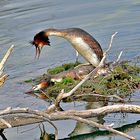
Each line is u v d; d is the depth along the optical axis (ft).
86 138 41.11
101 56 51.39
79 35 51.57
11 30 67.00
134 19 66.44
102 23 66.54
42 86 50.70
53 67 55.01
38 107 46.50
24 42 62.75
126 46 58.23
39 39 53.06
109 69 50.78
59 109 45.37
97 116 43.21
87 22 67.36
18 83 52.24
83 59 56.34
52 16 70.64
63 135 41.65
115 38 61.00
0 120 40.34
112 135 41.01
